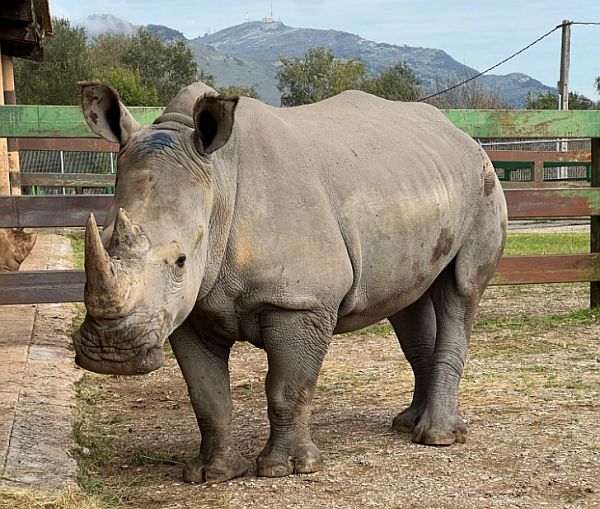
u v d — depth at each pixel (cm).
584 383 792
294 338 534
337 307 550
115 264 417
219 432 559
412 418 657
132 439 662
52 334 985
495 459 582
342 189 558
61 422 668
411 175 600
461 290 650
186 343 552
